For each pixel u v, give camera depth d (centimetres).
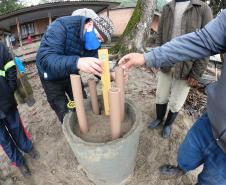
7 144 217
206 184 177
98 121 194
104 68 160
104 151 163
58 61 163
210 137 163
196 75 228
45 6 873
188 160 189
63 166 254
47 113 333
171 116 269
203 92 372
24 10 855
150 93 370
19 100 236
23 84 226
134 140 175
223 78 132
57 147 275
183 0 221
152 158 257
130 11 1098
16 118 226
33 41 924
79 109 169
